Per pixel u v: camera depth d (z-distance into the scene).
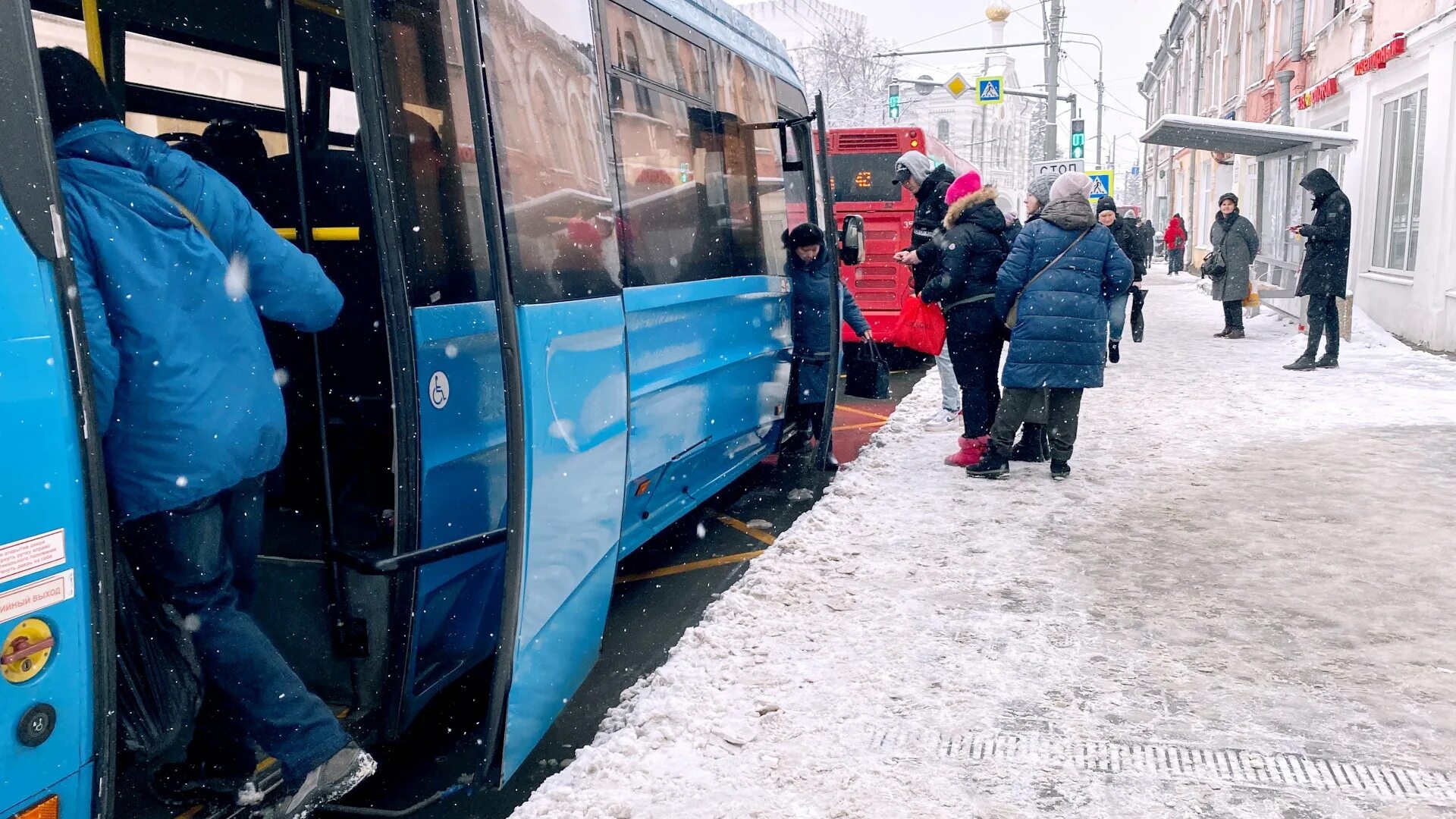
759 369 6.62
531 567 3.04
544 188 3.32
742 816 3.01
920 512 6.29
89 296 2.25
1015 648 4.18
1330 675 3.87
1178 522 5.92
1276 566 5.11
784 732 3.51
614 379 3.76
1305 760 3.25
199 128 4.30
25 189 1.92
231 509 2.68
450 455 3.24
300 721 2.70
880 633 4.36
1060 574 5.08
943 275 7.02
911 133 13.39
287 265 2.68
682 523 6.64
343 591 3.23
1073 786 3.14
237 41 4.20
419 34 3.21
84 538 2.02
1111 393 10.50
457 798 3.31
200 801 2.76
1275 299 17.36
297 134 3.45
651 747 3.42
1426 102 13.72
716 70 6.01
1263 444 7.87
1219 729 3.48
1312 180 11.37
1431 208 13.17
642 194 4.83
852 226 7.48
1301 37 20.83
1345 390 10.07
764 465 8.27
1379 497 6.29
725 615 4.59
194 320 2.43
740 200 6.29
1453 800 3.00
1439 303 12.97
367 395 3.57
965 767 3.26
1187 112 40.88
